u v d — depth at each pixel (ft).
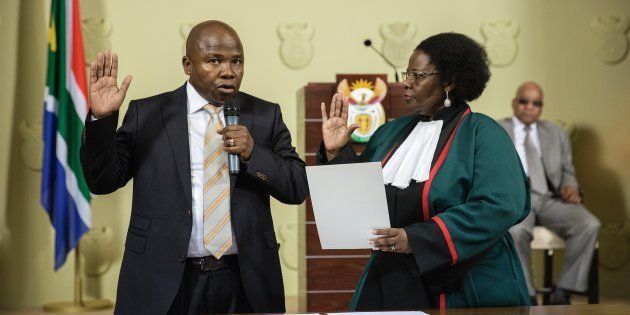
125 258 10.94
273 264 11.27
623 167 28.04
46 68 25.38
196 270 10.93
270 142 11.56
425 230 10.31
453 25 27.48
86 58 25.59
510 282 10.97
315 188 10.28
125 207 25.84
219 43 10.98
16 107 25.26
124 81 10.61
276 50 26.76
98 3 25.76
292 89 26.76
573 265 23.70
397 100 19.53
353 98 19.20
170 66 26.07
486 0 27.66
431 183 10.89
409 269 10.91
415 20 27.30
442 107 11.64
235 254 11.04
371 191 10.05
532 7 27.86
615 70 28.04
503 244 11.18
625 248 27.91
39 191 25.40
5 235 25.20
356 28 27.07
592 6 28.02
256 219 11.12
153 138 11.16
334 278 19.72
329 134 11.65
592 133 28.02
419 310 9.44
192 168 11.15
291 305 24.12
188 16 26.22
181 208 10.84
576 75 27.99
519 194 10.62
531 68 27.89
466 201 10.75
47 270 25.45
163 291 10.57
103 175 10.68
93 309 24.02
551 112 28.04
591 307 9.57
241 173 11.12
